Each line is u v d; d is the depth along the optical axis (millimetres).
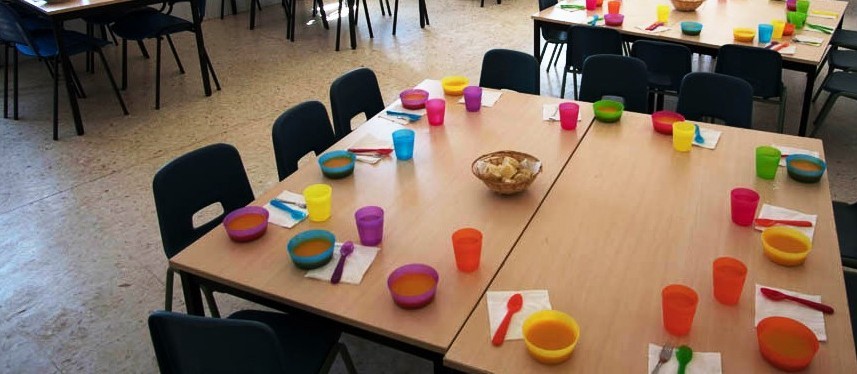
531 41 5621
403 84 4629
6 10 3604
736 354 1236
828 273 1454
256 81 4773
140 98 4477
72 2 3674
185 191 1971
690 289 1354
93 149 3705
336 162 2086
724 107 2656
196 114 4184
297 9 6906
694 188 1859
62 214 3039
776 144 2119
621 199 1815
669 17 3771
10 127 4000
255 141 3770
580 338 1293
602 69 2971
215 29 6227
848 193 3057
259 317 1778
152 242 2818
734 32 3326
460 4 7027
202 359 1326
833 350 1230
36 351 2229
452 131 2330
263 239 1685
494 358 1250
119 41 5691
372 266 1550
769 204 1752
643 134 2254
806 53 3121
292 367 1597
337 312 1396
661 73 3354
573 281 1467
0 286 2543
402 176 1997
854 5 6203
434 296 1429
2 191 3248
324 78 4805
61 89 4656
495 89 2879
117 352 2221
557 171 1994
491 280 1481
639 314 1354
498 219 1734
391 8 6883
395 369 2119
